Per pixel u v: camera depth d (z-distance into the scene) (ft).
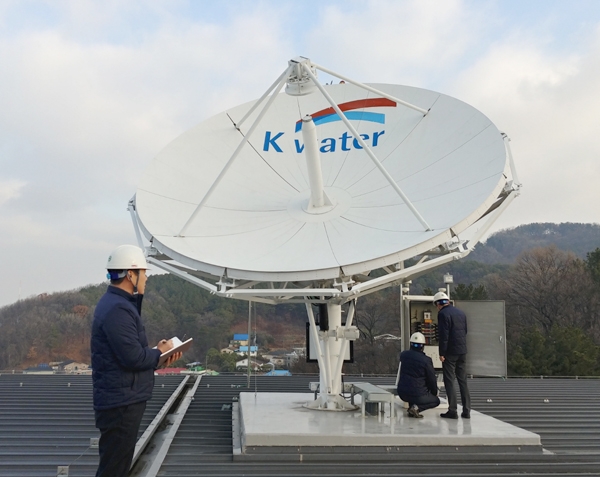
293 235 34.40
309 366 145.69
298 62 34.32
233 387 50.90
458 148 35.76
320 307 34.96
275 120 44.11
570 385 55.06
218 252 33.32
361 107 43.21
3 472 23.54
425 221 31.14
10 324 174.81
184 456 25.71
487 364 43.93
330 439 25.98
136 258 15.60
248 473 23.30
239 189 39.63
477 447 26.04
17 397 42.83
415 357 31.68
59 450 27.14
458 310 31.94
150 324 159.94
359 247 31.19
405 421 29.99
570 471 24.20
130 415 14.47
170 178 39.01
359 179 38.42
